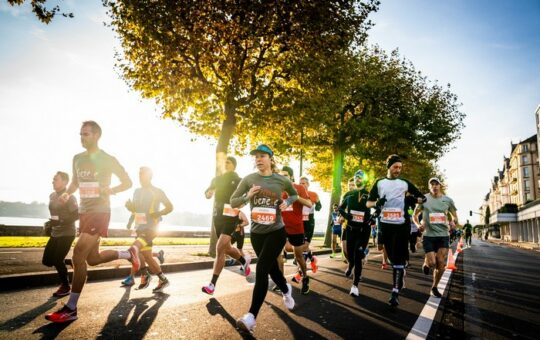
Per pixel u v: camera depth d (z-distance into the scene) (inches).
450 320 186.9
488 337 159.2
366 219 249.4
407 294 254.1
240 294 226.7
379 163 960.3
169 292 228.2
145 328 146.2
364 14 533.6
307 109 508.4
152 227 232.8
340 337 147.6
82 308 175.5
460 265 503.2
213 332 144.5
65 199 174.2
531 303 244.7
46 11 331.0
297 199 171.6
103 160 165.8
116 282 261.0
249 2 442.9
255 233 159.8
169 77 470.3
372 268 416.8
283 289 175.6
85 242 157.6
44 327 141.9
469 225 1432.1
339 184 876.0
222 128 497.4
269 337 142.0
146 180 235.6
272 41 491.8
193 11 442.0
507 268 498.3
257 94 491.8
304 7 466.6
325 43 500.4
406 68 903.7
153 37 436.8
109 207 167.9
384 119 830.5
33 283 234.7
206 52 457.1
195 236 1154.7
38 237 685.9
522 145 3080.7
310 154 925.2
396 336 152.6
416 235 631.8
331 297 232.1
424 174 1249.4
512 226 2832.2
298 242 235.9
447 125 905.5
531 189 3002.0
